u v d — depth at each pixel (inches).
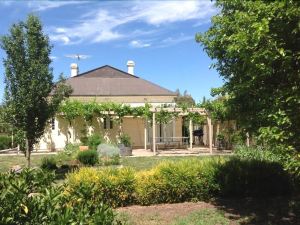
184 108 1084.5
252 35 211.3
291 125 215.2
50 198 152.3
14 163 812.6
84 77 1432.1
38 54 550.9
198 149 1144.2
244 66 239.5
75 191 172.4
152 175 370.6
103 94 1307.8
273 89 241.8
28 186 174.7
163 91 1366.9
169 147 1197.7
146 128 1151.0
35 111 550.3
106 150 858.1
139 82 1419.8
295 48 221.3
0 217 139.3
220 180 382.6
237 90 282.2
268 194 392.5
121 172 367.9
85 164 744.3
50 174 184.9
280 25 213.2
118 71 1542.8
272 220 315.6
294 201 369.7
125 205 365.4
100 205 155.3
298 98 208.4
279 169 391.5
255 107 281.0
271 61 213.0
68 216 139.1
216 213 335.6
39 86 539.2
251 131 285.4
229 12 283.3
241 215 330.3
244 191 387.9
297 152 218.2
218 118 1012.5
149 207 359.9
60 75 576.1
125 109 1125.1
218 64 307.7
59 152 962.7
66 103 1120.8
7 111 542.9
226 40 272.8
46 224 143.0
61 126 1165.7
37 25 547.8
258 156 480.1
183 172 374.0
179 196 374.9
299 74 218.2
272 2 219.6
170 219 319.9
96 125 1184.2
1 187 164.6
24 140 563.8
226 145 1115.3
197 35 308.7
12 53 538.9
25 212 144.0
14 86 542.9
